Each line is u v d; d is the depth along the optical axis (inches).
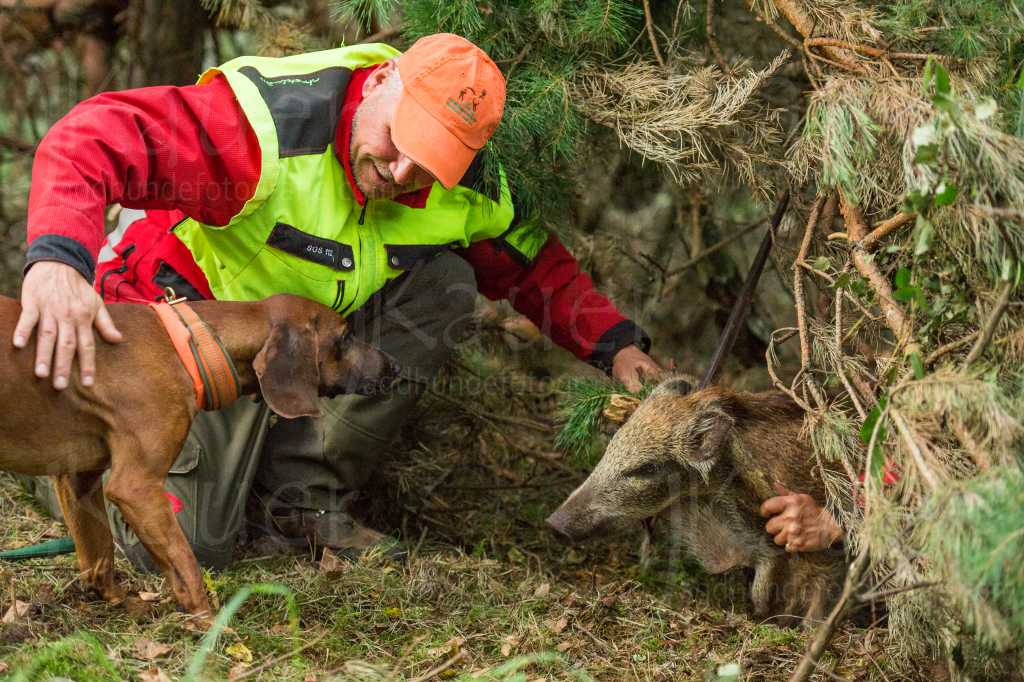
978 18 119.3
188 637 112.6
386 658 117.0
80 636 110.0
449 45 120.6
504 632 126.6
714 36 149.8
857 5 130.6
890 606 107.8
